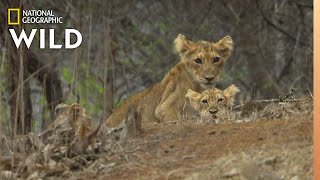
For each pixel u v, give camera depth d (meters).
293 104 13.46
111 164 11.45
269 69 25.22
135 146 11.84
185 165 11.09
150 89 16.42
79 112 12.42
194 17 25.30
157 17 25.44
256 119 13.09
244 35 24.83
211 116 14.07
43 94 13.11
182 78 16.36
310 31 24.64
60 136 12.03
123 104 16.06
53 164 11.59
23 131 12.09
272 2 25.28
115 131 12.26
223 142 11.54
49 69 16.23
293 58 24.42
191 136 11.96
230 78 24.33
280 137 11.37
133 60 24.88
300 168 10.52
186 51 16.52
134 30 24.69
